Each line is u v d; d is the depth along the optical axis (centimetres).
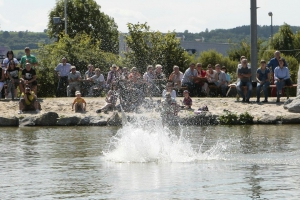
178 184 1210
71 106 2686
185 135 2044
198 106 2661
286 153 1598
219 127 2353
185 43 8044
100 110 2598
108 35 8825
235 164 1433
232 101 2752
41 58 3706
